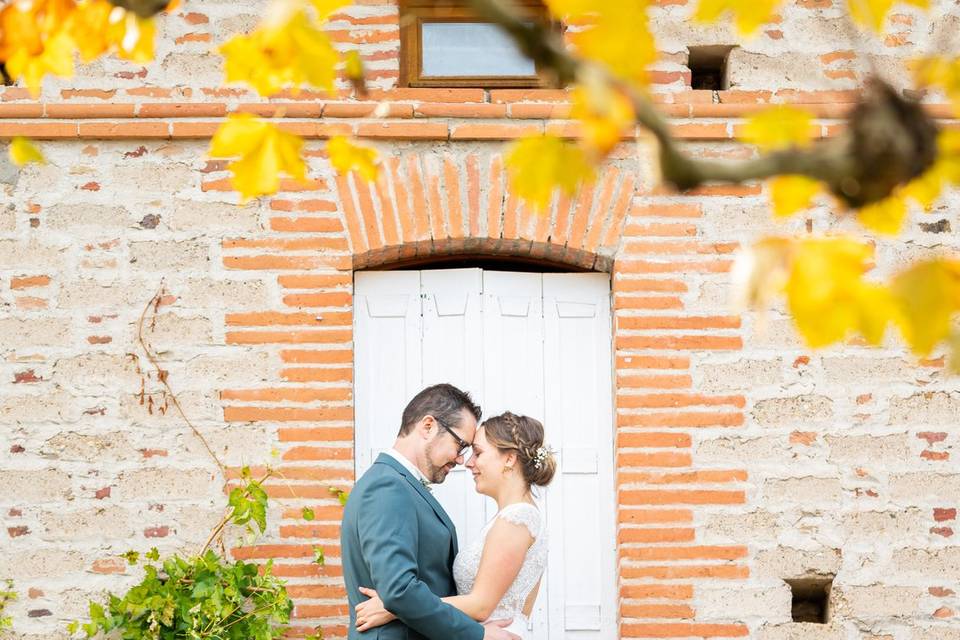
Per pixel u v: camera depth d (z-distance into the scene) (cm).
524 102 593
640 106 212
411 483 496
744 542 572
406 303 597
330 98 590
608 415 595
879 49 605
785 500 575
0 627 558
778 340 586
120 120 588
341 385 578
